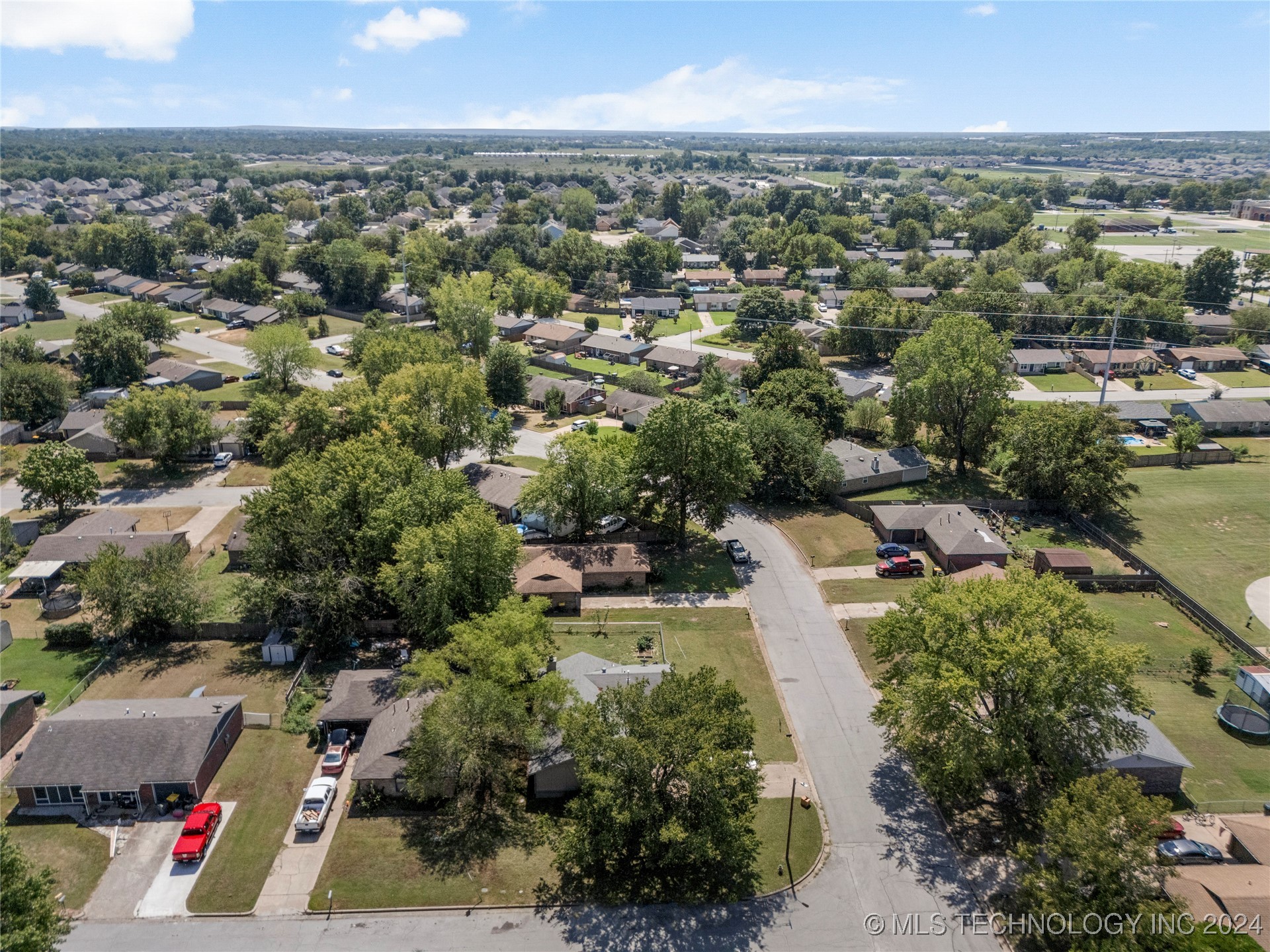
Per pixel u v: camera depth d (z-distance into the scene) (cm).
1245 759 6575
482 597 7444
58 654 7919
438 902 5262
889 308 19012
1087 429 11000
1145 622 8675
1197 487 12081
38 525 10288
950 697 5606
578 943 4988
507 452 12638
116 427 12275
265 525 8069
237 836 5747
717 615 8675
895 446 13475
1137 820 4459
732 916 5172
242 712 6850
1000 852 5659
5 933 4116
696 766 4956
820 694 7381
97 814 5953
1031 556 10056
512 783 6300
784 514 11281
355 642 7981
